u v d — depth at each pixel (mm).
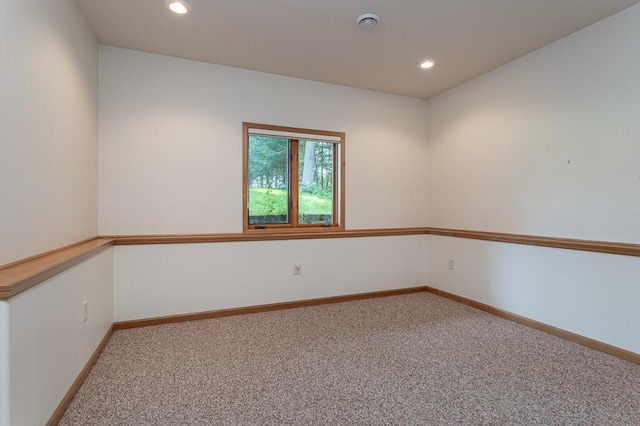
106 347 2373
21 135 1504
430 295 3893
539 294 2768
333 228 3707
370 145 3855
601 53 2408
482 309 3287
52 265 1444
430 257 4035
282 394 1782
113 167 2799
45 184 1743
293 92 3445
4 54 1371
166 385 1865
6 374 1141
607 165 2389
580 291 2479
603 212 2414
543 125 2820
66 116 2033
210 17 2348
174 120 2988
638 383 1904
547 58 2779
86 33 2404
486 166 3371
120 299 2732
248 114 3256
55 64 1872
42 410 1388
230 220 3195
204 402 1706
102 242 2377
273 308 3275
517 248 2963
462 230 3670
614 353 2254
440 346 2410
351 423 1551
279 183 3498
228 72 3176
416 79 3518
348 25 2451
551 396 1770
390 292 3869
